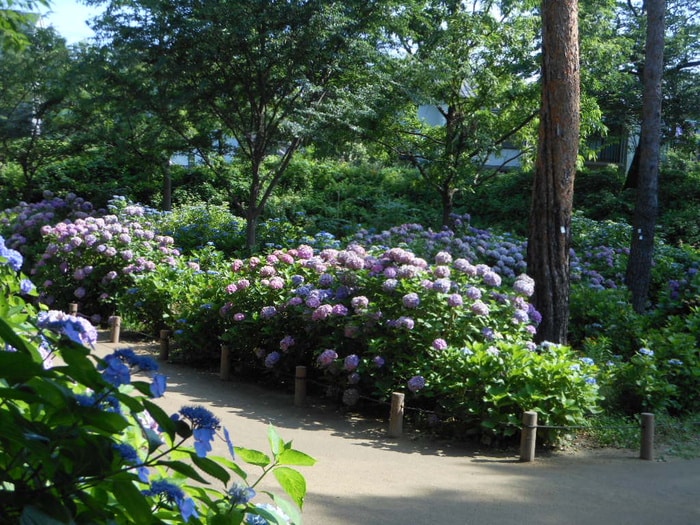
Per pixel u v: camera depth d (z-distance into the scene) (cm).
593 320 1155
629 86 2494
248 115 1586
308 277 911
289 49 1375
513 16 1655
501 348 708
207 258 1289
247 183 2441
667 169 2750
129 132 1739
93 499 161
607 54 1662
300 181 2688
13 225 1677
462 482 556
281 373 884
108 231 1272
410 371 750
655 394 820
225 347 912
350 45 1403
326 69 1473
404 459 623
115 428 163
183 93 1425
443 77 1500
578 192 2658
